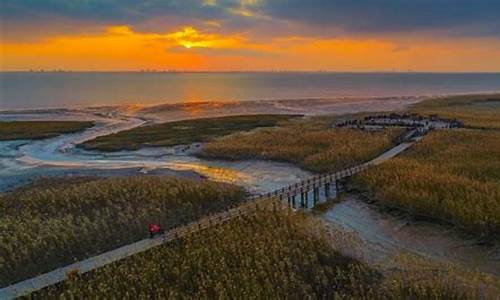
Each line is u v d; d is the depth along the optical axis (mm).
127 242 28453
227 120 92625
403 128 68000
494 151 47906
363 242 28094
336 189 39531
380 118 82812
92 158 59000
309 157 51094
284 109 127062
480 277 22891
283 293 22125
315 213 34281
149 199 35250
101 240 28469
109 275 23625
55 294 22438
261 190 40906
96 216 32094
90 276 23844
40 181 46156
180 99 173625
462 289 21578
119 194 36312
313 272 24047
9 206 35719
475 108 110125
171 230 29422
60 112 121438
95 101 161875
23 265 25547
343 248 26625
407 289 21969
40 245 26922
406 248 28062
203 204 35594
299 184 39312
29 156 61188
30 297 22047
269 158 53625
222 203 36125
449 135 58938
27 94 196375
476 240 28078
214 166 52188
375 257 25984
